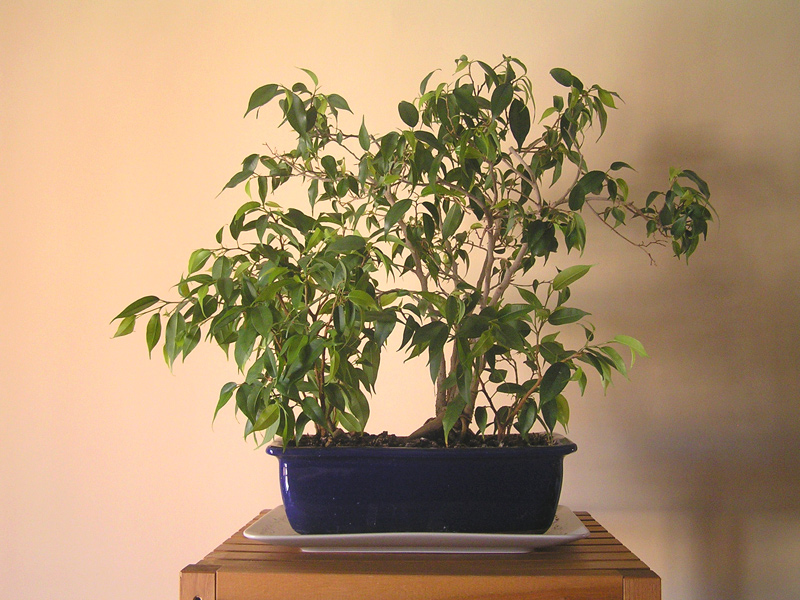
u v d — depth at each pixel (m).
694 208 0.80
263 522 0.78
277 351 0.69
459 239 0.91
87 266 1.12
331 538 0.68
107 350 1.10
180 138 1.13
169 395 1.09
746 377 1.05
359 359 0.72
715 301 1.06
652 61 1.10
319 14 1.14
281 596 0.63
